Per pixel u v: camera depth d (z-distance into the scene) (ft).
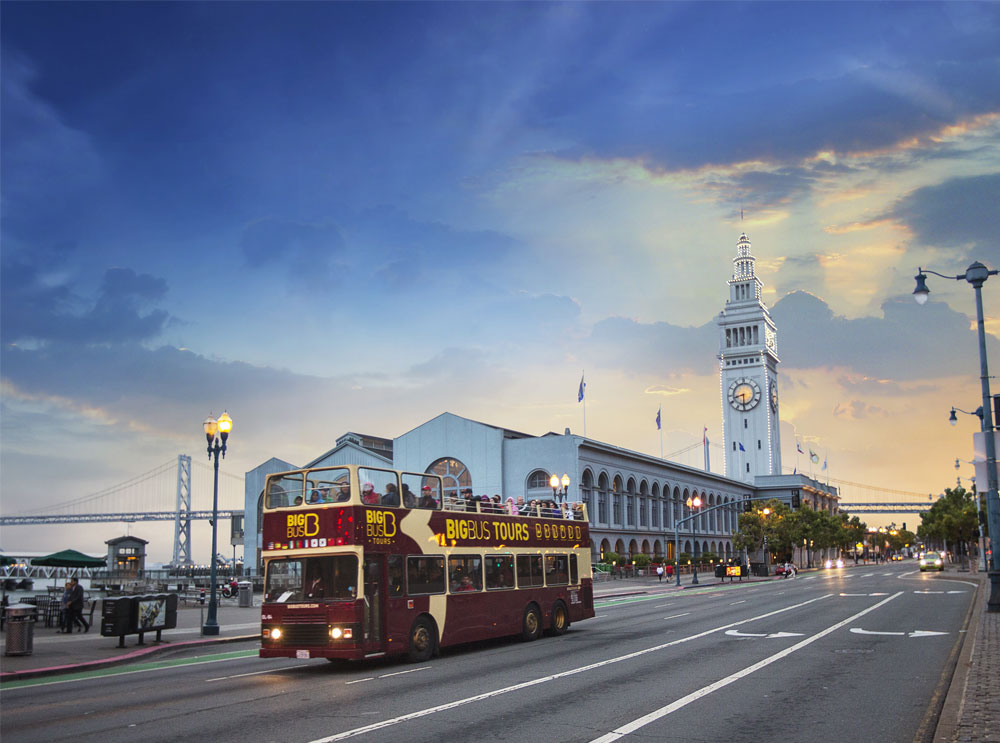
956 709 41.65
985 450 94.63
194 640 90.07
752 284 575.38
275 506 70.64
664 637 83.51
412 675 61.93
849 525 648.38
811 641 76.33
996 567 95.66
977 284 95.71
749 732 39.68
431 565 74.28
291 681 60.80
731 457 554.46
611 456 326.03
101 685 60.90
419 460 316.60
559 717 43.50
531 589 87.45
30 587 173.17
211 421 102.73
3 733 43.24
